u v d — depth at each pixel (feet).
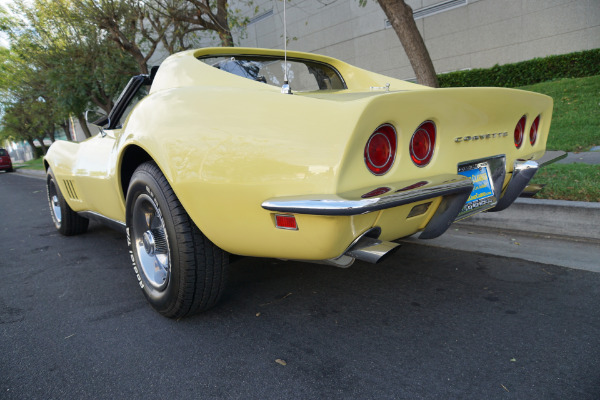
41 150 149.69
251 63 8.71
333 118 5.20
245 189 5.70
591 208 10.45
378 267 9.57
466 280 8.58
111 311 8.16
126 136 7.66
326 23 51.31
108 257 11.93
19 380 5.93
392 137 5.63
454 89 6.02
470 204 7.23
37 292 9.46
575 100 28.58
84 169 10.40
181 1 29.17
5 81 63.72
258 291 8.62
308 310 7.63
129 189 7.66
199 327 7.23
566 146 20.26
